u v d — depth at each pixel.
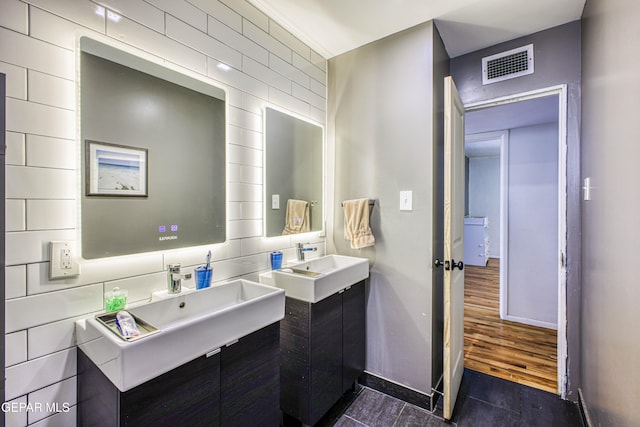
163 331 0.90
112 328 0.93
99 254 1.09
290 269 1.77
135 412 0.86
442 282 2.07
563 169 1.91
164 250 1.29
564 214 1.92
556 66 1.89
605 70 1.31
